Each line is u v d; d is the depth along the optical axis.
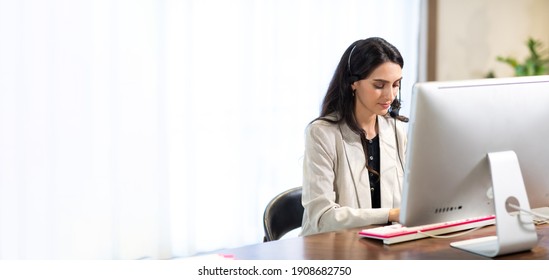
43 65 4.13
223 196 5.05
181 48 4.73
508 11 6.75
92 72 4.34
